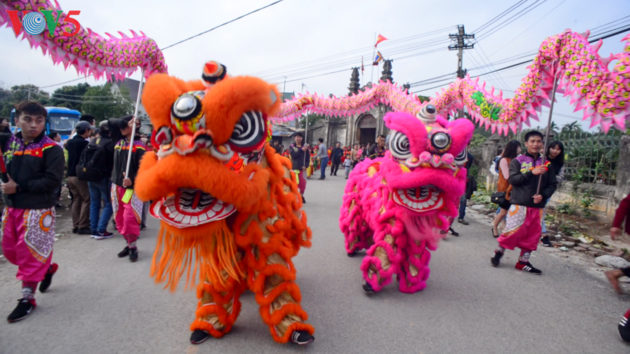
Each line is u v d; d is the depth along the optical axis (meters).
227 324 2.76
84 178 5.37
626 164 6.94
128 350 2.66
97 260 4.61
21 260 3.09
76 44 2.85
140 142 4.66
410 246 3.68
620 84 2.64
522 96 3.54
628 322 2.95
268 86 2.29
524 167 4.45
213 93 2.11
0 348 2.65
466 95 4.23
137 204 4.47
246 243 2.52
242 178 2.20
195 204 2.30
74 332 2.89
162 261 2.46
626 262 4.89
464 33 18.86
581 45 2.95
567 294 3.93
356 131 28.31
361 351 2.70
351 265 4.62
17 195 3.08
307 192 11.52
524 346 2.87
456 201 3.76
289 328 2.56
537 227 4.49
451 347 2.81
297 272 4.33
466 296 3.78
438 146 3.16
